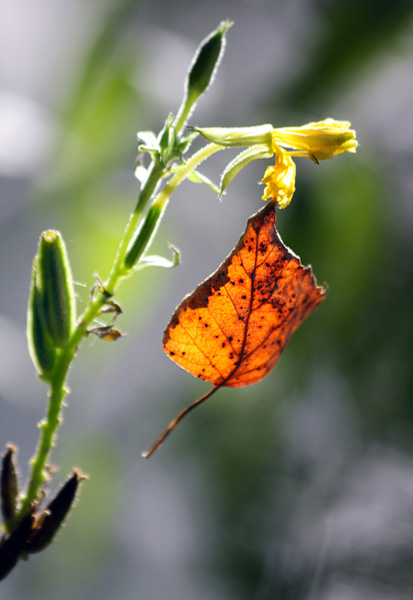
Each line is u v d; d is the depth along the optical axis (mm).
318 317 1441
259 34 2025
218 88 1916
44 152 1826
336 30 1429
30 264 2285
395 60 1516
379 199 1458
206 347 604
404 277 1457
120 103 1592
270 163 2090
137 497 2088
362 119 1729
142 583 2076
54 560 2072
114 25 1583
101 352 2234
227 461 1622
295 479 1595
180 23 1814
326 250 1414
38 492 604
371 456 1545
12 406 2305
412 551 1421
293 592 1505
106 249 1632
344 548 1472
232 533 1613
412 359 1441
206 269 2367
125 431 2139
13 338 2324
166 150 609
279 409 1568
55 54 2021
